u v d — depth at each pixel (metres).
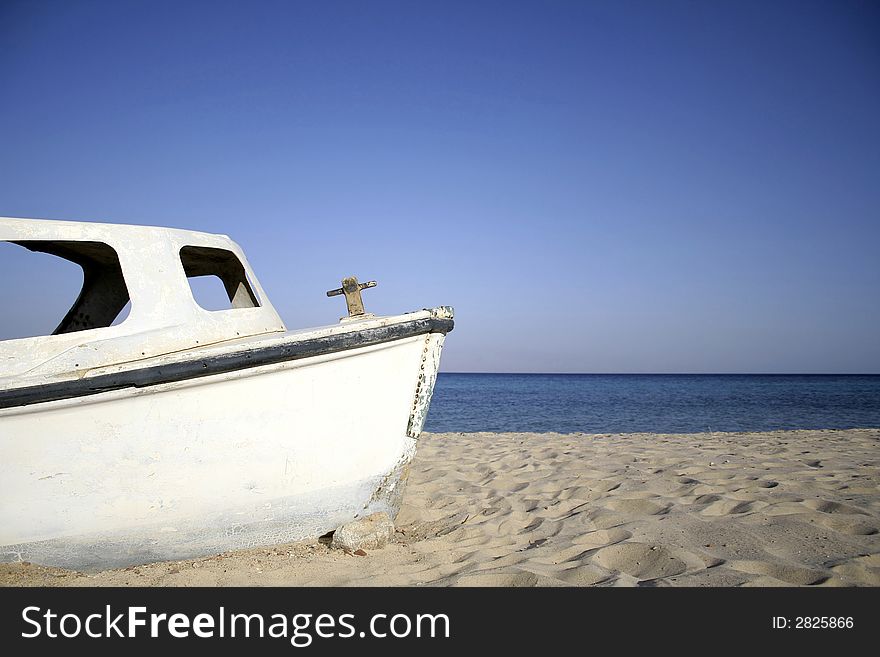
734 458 7.01
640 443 8.89
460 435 10.78
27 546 3.43
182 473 3.48
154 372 3.31
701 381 81.44
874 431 10.83
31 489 3.33
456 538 4.14
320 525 3.88
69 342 3.42
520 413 22.06
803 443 8.73
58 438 3.30
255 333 4.07
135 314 3.61
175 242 3.96
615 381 84.62
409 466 4.20
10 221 3.50
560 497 5.21
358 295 4.42
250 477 3.60
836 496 4.86
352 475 3.86
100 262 4.54
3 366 3.29
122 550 3.53
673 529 4.02
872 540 3.75
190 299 3.84
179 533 3.57
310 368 3.61
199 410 3.44
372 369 3.81
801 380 84.81
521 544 3.98
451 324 4.27
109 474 3.39
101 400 3.29
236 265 4.66
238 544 3.73
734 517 4.29
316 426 3.69
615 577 3.25
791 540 3.77
